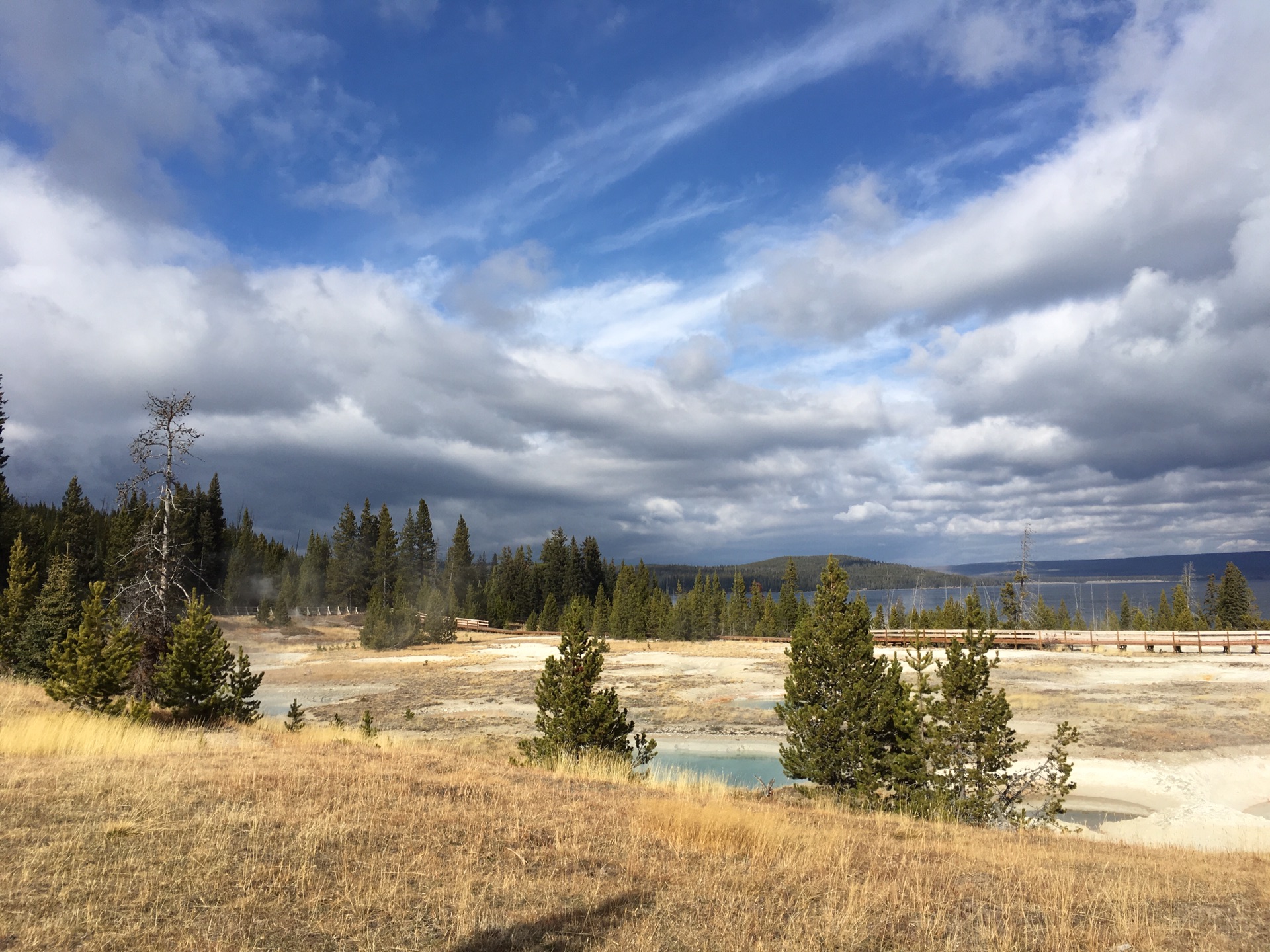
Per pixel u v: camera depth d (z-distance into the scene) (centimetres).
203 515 8512
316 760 1248
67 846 662
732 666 4919
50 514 8819
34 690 2280
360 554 10181
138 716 1770
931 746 1455
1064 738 1493
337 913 559
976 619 4175
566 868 723
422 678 4694
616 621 7762
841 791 1519
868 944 578
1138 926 643
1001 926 645
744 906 645
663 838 872
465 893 617
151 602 2270
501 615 9375
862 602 1593
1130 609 9169
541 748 1661
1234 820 1862
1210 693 3347
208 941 491
